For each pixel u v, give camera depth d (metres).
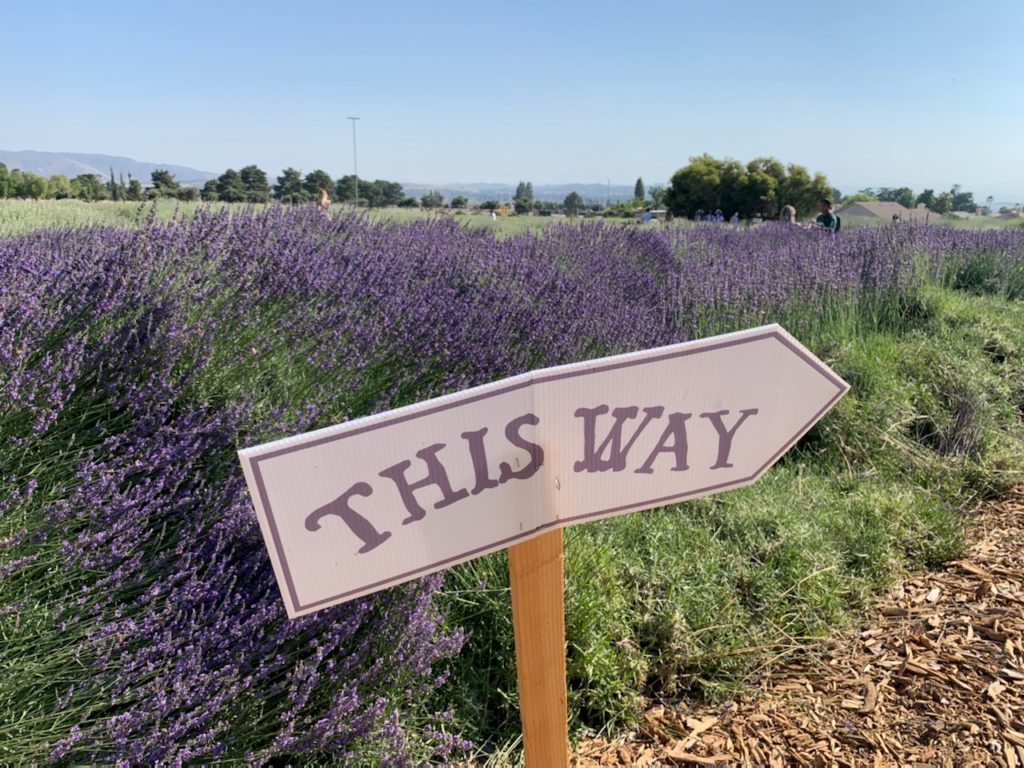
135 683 1.73
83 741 1.59
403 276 3.87
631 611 2.53
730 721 2.22
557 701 1.31
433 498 1.08
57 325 2.52
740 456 1.27
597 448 1.17
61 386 2.24
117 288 2.71
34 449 2.13
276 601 1.84
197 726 1.68
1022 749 2.03
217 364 2.74
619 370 1.12
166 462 2.12
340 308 3.22
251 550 2.06
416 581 1.97
